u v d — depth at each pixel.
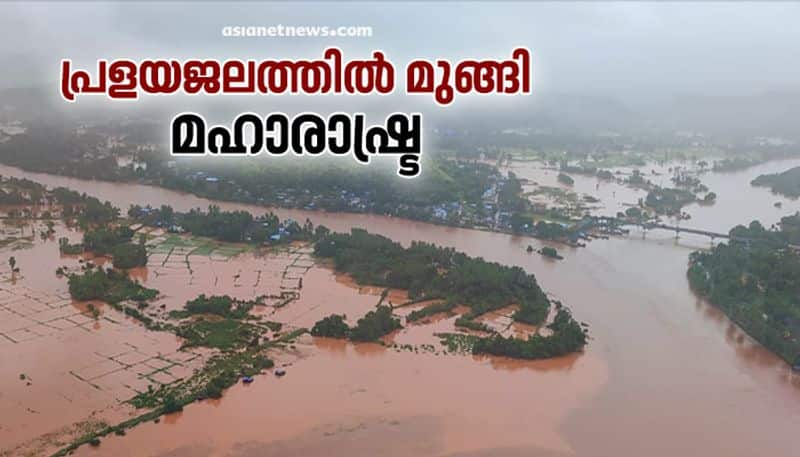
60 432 87.94
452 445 88.25
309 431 90.12
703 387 105.88
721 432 93.69
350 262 151.88
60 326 119.19
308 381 103.00
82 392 97.44
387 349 114.56
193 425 90.62
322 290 140.25
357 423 92.31
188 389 99.00
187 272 149.00
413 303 134.38
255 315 126.12
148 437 87.62
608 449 88.94
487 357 113.12
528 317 126.56
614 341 120.75
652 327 127.44
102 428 89.00
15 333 115.94
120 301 129.75
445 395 100.44
